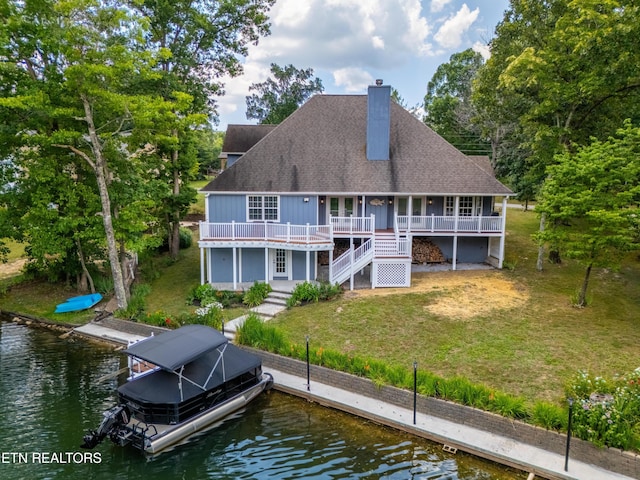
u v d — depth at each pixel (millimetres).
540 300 19188
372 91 23828
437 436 11359
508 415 11164
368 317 17891
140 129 20500
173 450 11438
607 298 19328
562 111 23359
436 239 25703
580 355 14227
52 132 20188
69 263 23734
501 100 26375
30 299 23281
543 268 23969
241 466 10781
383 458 10898
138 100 18891
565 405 11453
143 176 26109
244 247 22516
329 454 11133
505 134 38938
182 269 27328
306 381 14539
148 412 11852
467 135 47094
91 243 23688
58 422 12422
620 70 19547
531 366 13734
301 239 22047
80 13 17250
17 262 29844
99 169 19422
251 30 27797
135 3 19641
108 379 15008
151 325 18281
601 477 9523
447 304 18922
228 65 28000
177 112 23375
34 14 18078
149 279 25438
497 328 16469
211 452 11352
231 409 13125
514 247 28094
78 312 21375
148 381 12641
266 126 32219
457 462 10664
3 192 20797
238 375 13414
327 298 20188
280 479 10273
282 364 15297
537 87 23422
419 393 12523
